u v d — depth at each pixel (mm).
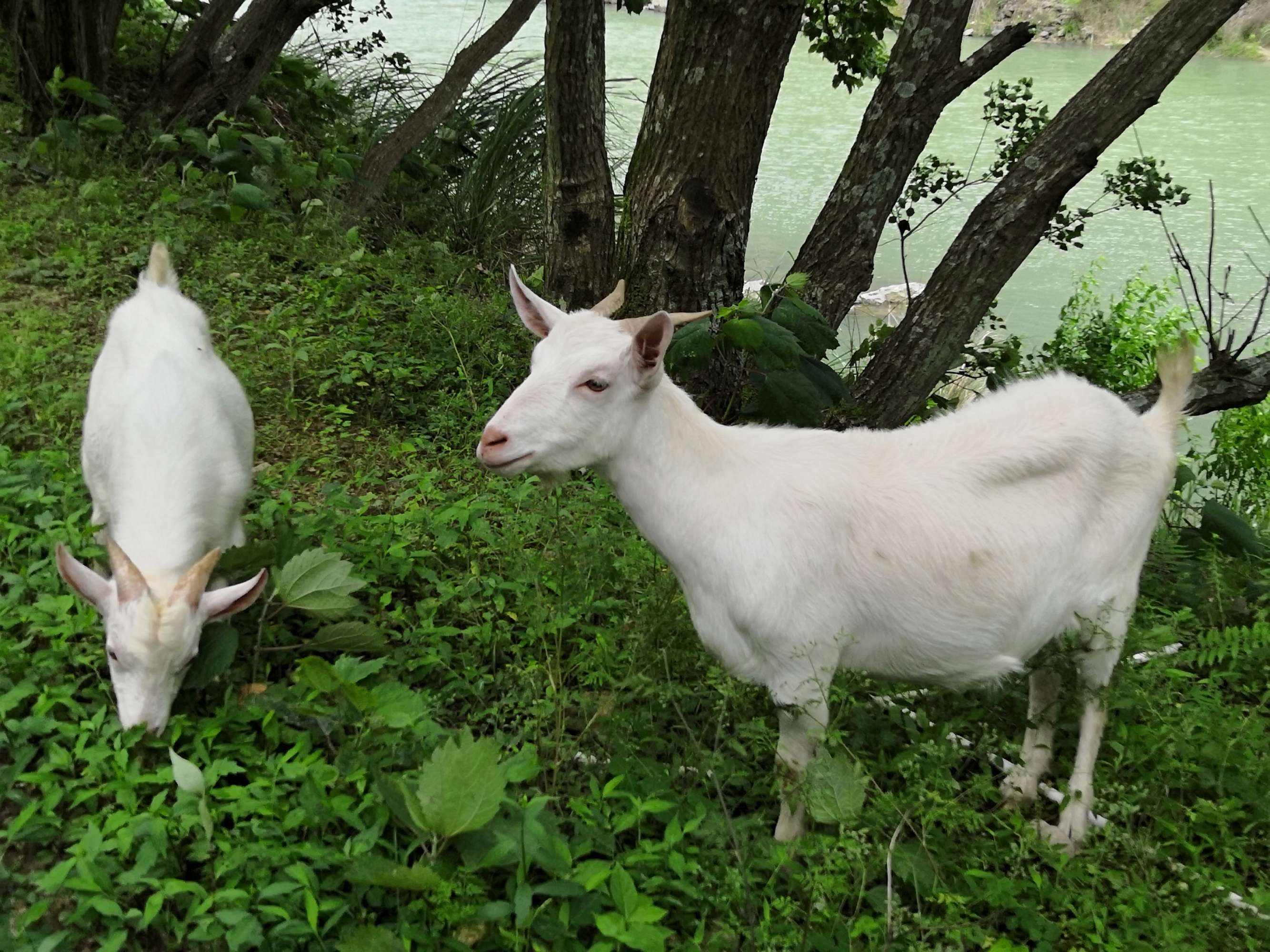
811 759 1518
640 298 2721
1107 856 1466
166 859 1306
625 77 7473
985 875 1379
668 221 2664
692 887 1321
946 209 5953
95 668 1564
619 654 1713
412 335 2807
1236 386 2746
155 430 1620
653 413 1475
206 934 1221
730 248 2709
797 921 1343
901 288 4848
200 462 1640
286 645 1687
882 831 1452
